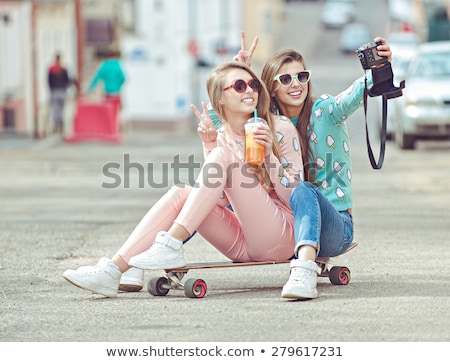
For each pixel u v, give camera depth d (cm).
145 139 5338
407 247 1736
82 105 5012
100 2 7062
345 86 10131
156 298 1305
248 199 1270
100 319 1192
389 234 1898
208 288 1368
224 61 1303
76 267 1585
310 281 1256
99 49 7056
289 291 1248
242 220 1285
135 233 1297
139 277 1336
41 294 1355
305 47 13788
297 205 1254
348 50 13325
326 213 1270
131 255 1292
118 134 5041
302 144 1334
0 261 1647
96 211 2320
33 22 5066
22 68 5025
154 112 6353
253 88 1288
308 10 16450
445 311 1202
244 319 1172
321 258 1341
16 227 2061
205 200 1266
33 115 5059
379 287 1353
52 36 5897
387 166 3356
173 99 6341
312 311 1204
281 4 15462
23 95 5041
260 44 12038
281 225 1286
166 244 1268
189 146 4703
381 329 1125
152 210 1298
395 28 13638
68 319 1198
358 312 1198
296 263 1254
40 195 2692
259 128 1259
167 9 6538
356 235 1888
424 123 3831
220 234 1311
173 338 1102
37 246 1808
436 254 1653
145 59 6338
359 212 2234
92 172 3394
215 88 1295
